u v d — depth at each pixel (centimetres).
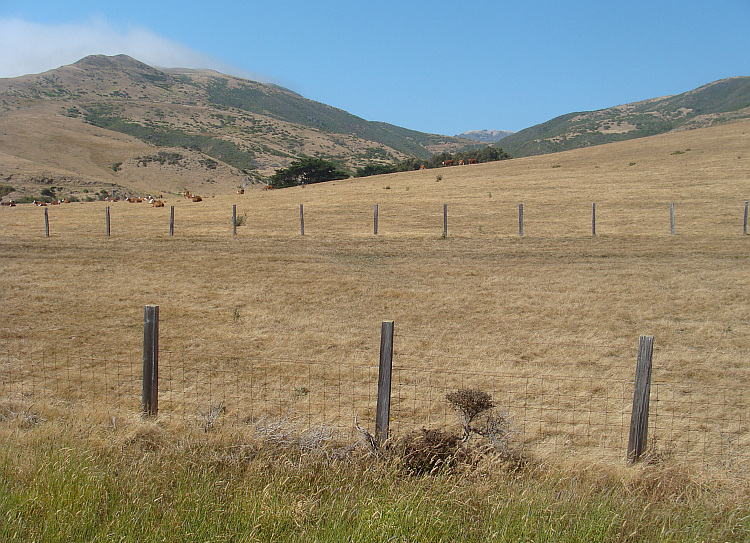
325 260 2341
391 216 3469
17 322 1469
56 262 2289
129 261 2311
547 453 762
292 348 1291
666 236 2692
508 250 2511
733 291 1816
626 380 1106
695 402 999
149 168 13350
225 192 12619
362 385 1056
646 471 604
